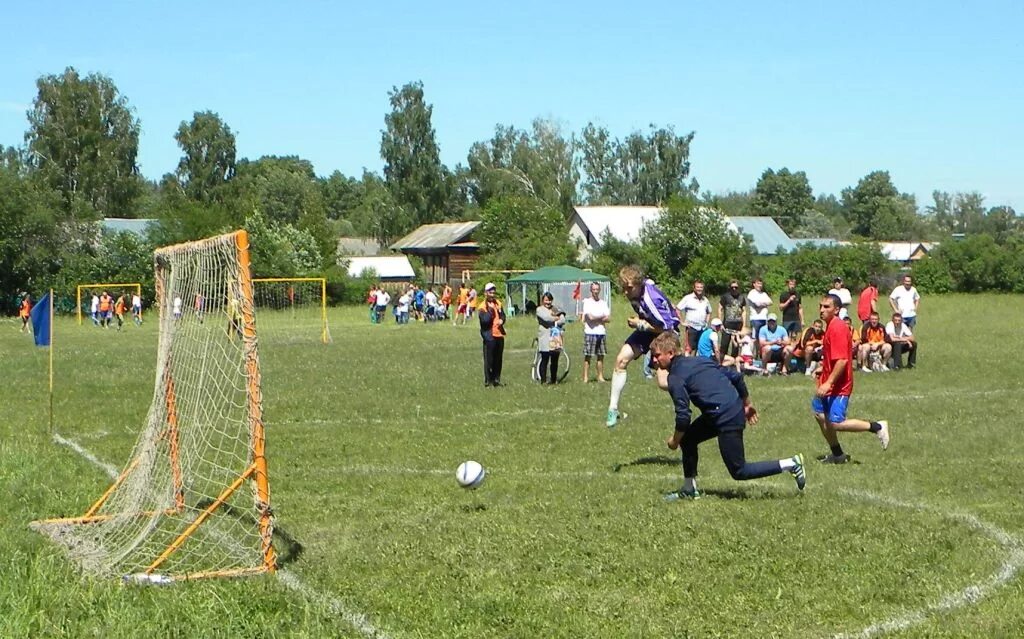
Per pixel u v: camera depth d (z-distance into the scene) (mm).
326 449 13094
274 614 6660
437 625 6457
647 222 67750
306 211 81750
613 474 11312
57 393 19922
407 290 56656
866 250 66062
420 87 102188
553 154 102188
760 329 22891
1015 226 163500
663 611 6699
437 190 102125
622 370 13250
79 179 86562
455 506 9750
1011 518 8969
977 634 6141
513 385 20609
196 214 66250
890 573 7398
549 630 6359
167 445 9773
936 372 22109
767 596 6953
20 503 10094
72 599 6945
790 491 10148
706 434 9820
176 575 7543
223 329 9312
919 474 10977
